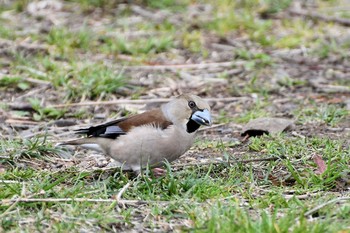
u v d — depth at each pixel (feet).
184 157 37.24
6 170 34.86
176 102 32.63
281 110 46.24
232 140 40.32
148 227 28.53
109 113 45.57
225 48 57.82
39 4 64.08
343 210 28.63
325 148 36.91
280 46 58.80
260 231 26.45
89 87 47.42
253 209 29.91
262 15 65.26
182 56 56.08
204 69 53.72
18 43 55.57
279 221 27.45
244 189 32.35
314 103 46.80
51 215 28.91
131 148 32.58
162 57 55.67
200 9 65.00
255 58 55.67
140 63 54.03
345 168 33.63
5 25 59.98
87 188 31.76
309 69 54.34
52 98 47.09
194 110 32.55
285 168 34.88
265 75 52.80
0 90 48.26
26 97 47.16
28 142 38.24
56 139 40.78
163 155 32.76
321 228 26.58
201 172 34.81
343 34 61.46
